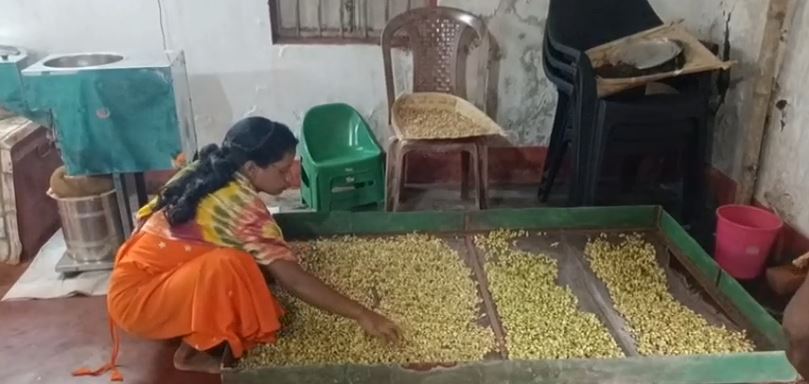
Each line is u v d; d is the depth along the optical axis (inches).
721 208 119.3
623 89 122.6
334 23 149.7
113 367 97.3
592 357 86.8
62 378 96.2
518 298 100.0
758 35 127.3
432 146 128.0
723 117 141.5
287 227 116.3
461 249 113.6
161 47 144.1
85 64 124.9
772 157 124.6
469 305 98.5
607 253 111.7
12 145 120.6
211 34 144.0
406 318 95.0
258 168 90.4
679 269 108.0
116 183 120.3
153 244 89.1
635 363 81.0
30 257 127.6
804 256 108.6
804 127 114.5
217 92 149.1
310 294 88.0
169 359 100.0
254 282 87.6
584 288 103.6
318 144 146.5
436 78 147.4
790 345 47.6
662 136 126.3
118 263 91.4
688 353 88.0
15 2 137.3
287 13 148.9
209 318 87.5
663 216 117.1
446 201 151.0
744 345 89.4
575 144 128.0
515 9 145.4
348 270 106.3
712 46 138.6
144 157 117.8
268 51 146.4
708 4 145.6
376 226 117.4
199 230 88.0
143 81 112.4
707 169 147.8
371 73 149.9
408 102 140.6
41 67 113.0
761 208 126.9
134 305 89.5
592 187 127.6
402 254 111.0
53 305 112.8
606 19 141.4
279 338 91.4
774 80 122.3
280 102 151.1
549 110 155.0
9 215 123.2
